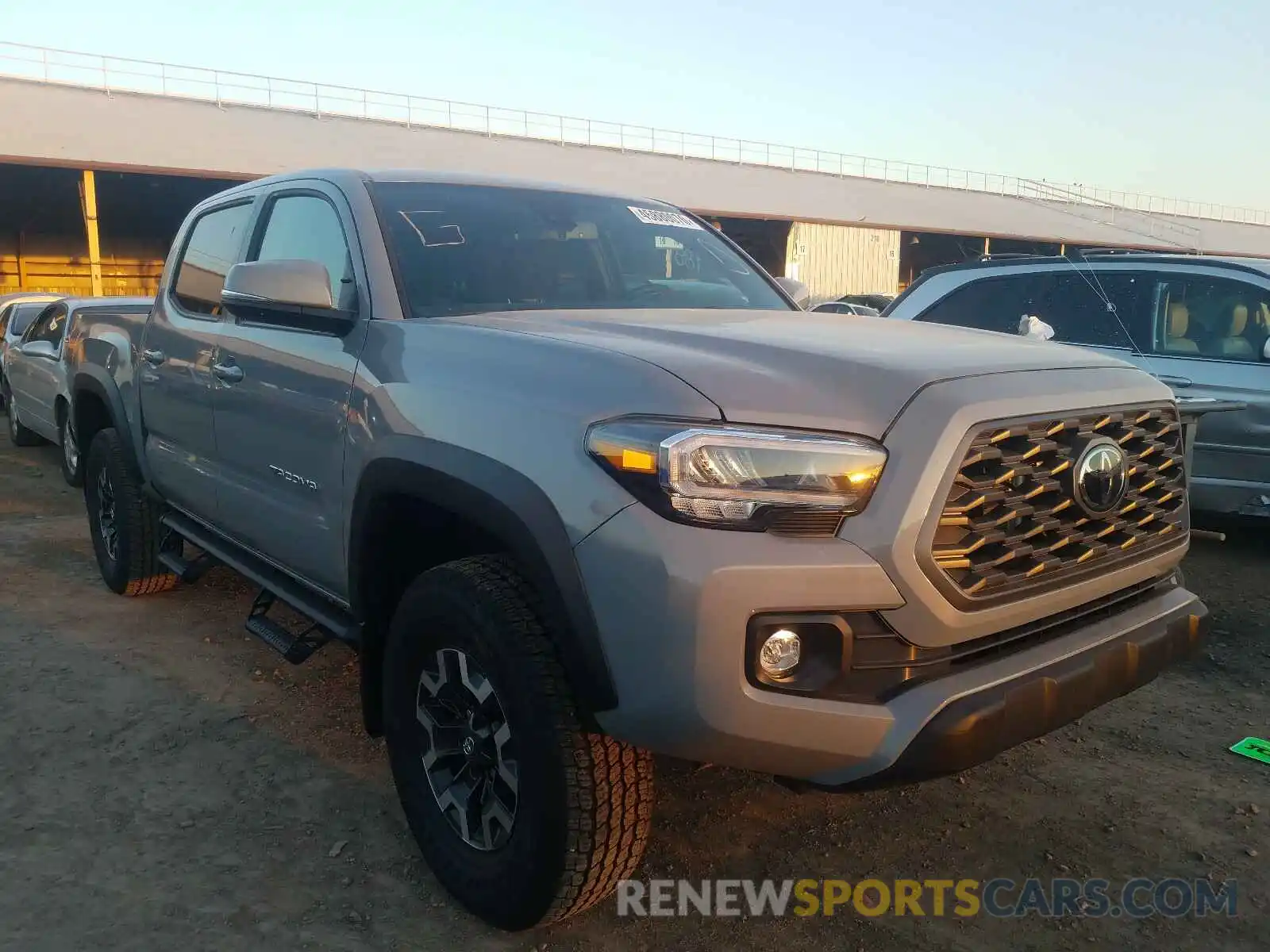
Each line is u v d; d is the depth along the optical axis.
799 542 2.13
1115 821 3.20
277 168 26.17
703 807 3.26
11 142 23.81
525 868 2.43
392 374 2.82
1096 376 2.61
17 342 10.69
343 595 3.19
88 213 23.73
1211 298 5.96
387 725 2.87
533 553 2.30
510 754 2.48
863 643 2.19
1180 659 2.77
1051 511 2.40
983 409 2.27
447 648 2.62
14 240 35.34
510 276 3.30
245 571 3.84
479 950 2.57
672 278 3.70
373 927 2.66
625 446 2.17
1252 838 3.10
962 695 2.24
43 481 8.84
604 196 4.00
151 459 4.67
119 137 25.86
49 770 3.47
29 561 6.09
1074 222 43.31
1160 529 2.76
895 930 2.66
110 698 4.07
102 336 5.23
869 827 3.16
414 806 2.81
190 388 4.06
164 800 3.29
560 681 2.33
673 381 2.24
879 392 2.27
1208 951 2.58
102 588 5.53
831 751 2.18
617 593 2.15
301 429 3.21
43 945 2.55
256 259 3.83
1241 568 5.93
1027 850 3.04
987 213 41.84
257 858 2.96
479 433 2.47
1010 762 3.59
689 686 2.09
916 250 43.00
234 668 4.39
